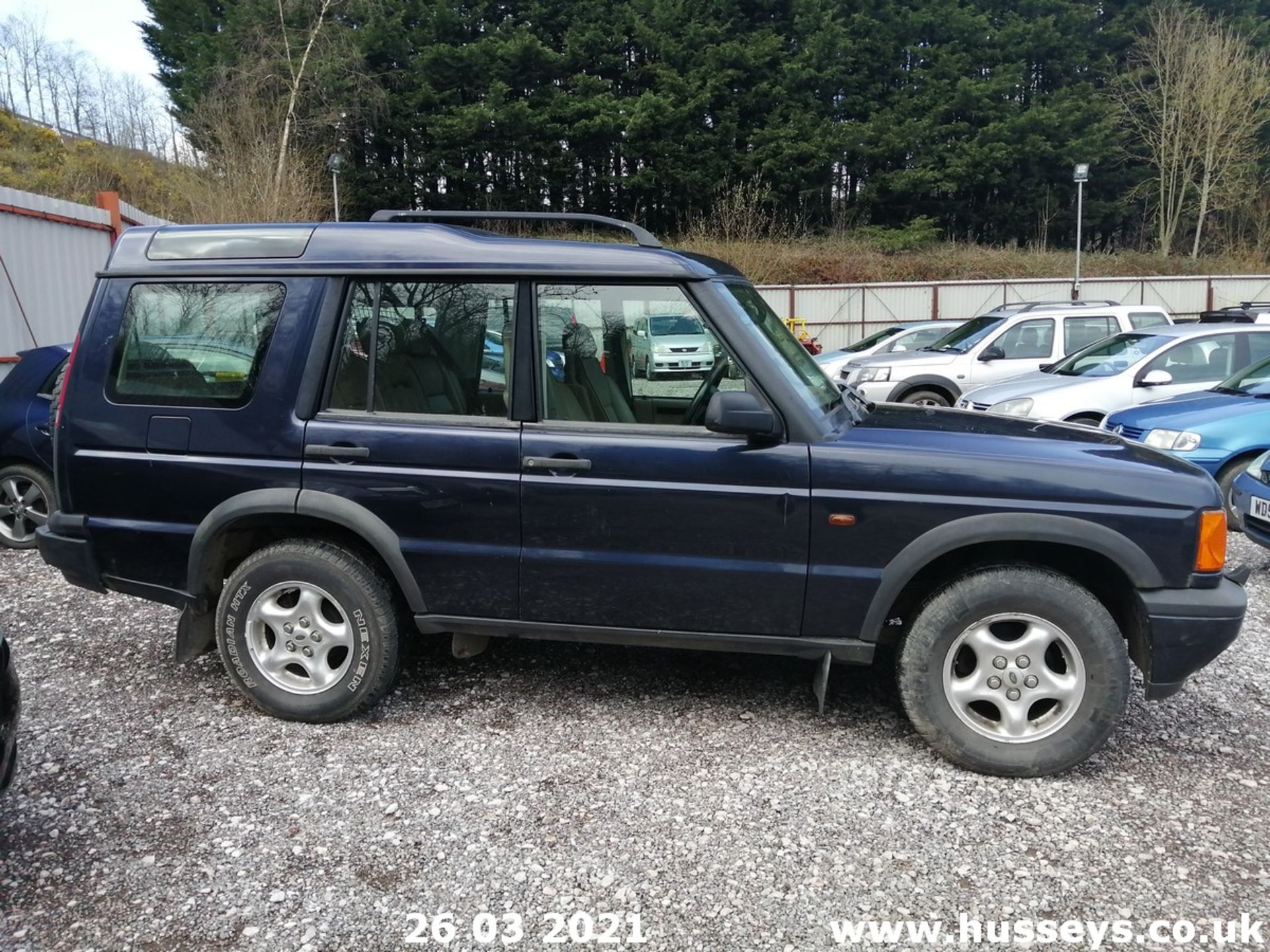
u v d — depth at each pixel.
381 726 3.62
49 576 5.59
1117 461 3.20
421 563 3.43
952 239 38.56
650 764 3.34
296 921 2.49
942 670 3.22
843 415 3.50
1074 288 26.34
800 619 3.29
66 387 3.64
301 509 3.42
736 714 3.75
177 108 31.34
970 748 3.23
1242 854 2.81
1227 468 6.64
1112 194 38.34
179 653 3.73
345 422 3.44
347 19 32.34
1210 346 8.59
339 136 31.30
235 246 3.56
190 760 3.34
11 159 25.17
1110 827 2.96
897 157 36.91
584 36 35.03
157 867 2.71
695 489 3.23
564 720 3.68
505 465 3.34
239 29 29.73
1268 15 37.53
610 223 3.68
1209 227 35.72
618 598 3.37
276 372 3.46
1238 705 3.90
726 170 35.16
